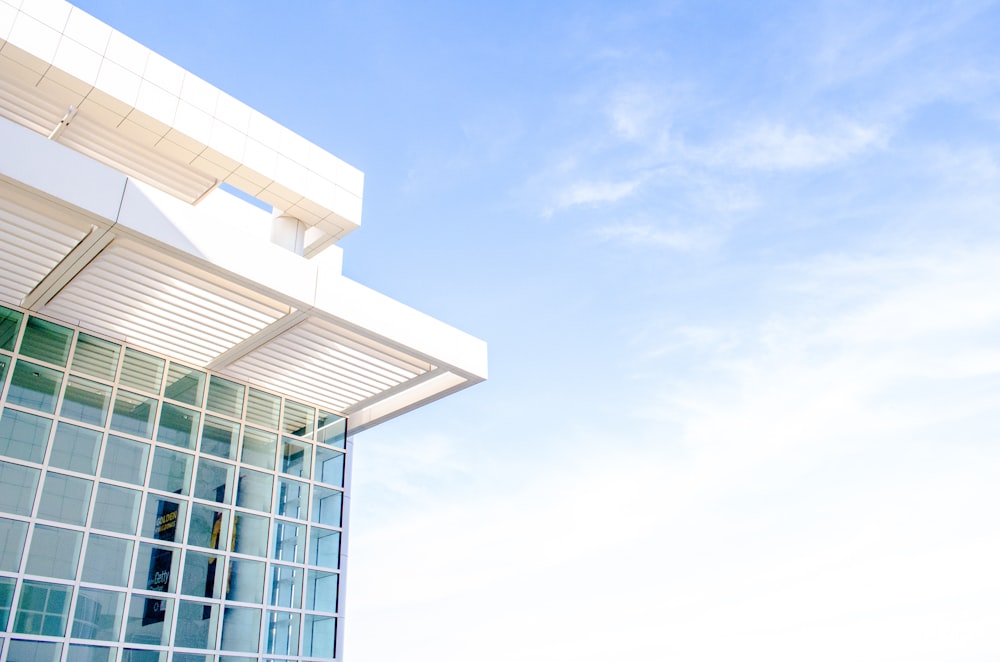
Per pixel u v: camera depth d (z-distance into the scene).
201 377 15.86
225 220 17.19
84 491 13.38
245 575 15.13
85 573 12.91
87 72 13.42
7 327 13.39
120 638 12.97
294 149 16.31
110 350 14.61
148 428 14.62
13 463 12.68
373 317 14.38
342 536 17.45
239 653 14.48
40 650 12.02
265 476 16.20
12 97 13.60
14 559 12.19
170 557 14.11
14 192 10.69
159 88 14.38
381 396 17.20
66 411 13.60
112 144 14.72
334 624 16.30
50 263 12.48
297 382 16.75
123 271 12.88
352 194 17.09
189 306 13.80
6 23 12.69
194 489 14.90
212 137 14.91
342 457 17.92
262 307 13.87
